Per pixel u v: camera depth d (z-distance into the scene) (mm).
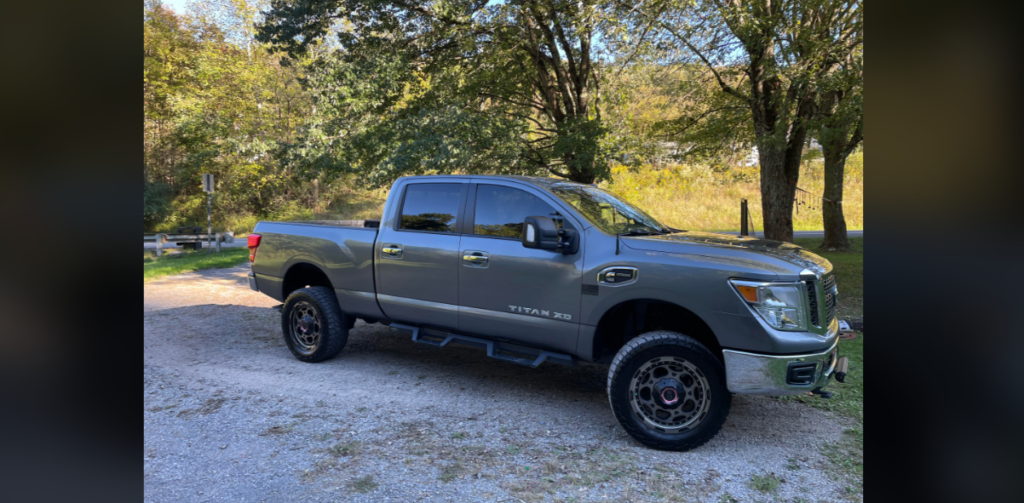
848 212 27219
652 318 4105
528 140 13695
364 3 11195
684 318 3969
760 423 4012
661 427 3574
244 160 28578
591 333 3939
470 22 11086
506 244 4344
